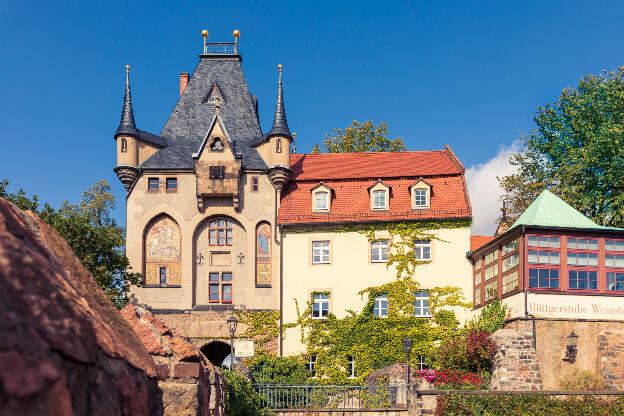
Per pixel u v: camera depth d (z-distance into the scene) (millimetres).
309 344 40750
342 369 40094
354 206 42719
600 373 32594
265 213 42906
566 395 28703
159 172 43344
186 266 42406
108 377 3598
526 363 31844
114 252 38156
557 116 48719
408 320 40156
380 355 39969
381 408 29703
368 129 63250
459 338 39438
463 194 42094
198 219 42938
